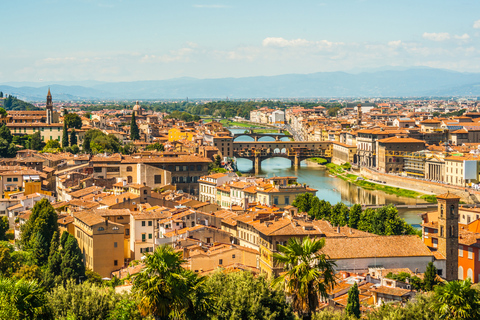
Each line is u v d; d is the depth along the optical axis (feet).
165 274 283.18
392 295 489.26
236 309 367.04
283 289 388.78
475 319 344.08
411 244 637.30
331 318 399.44
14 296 303.27
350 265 604.08
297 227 648.79
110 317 364.99
